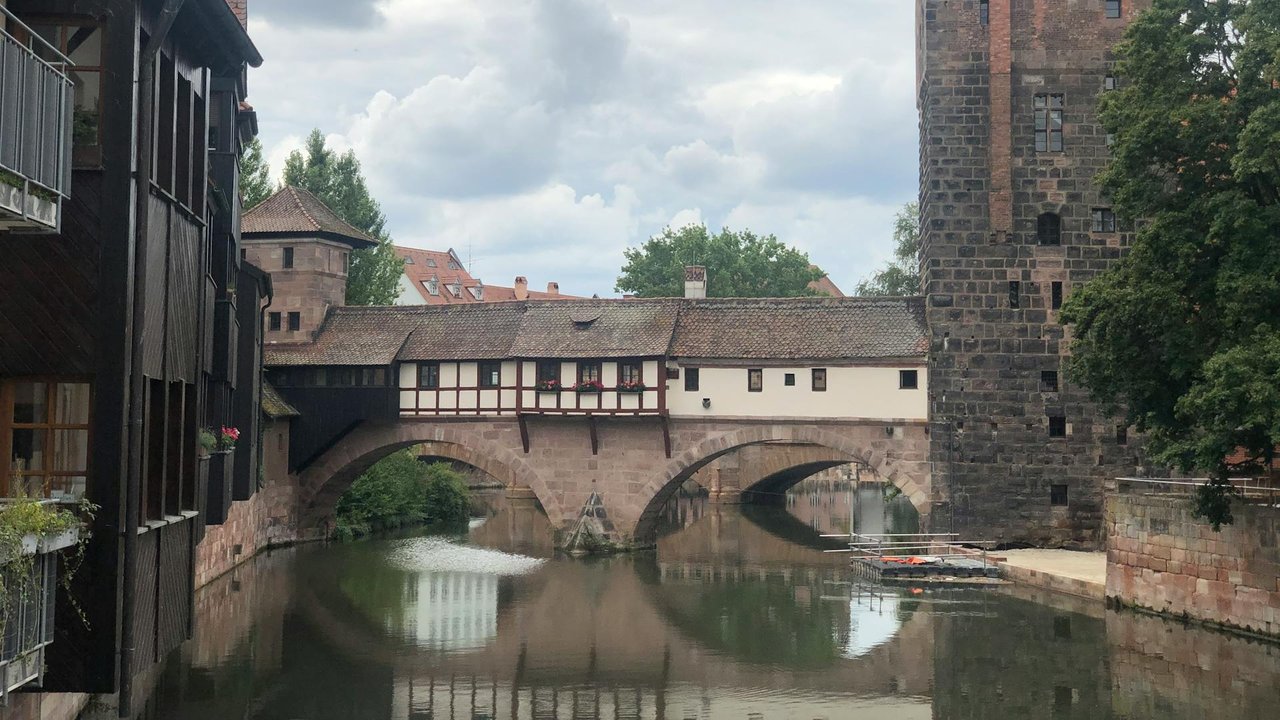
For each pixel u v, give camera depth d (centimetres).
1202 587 3231
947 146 4672
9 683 1341
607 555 4928
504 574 4472
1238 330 2931
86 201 1534
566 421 4984
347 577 4344
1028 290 4625
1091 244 4616
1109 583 3659
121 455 1526
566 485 5003
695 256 9088
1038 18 4669
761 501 8044
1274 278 2839
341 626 3441
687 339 4897
